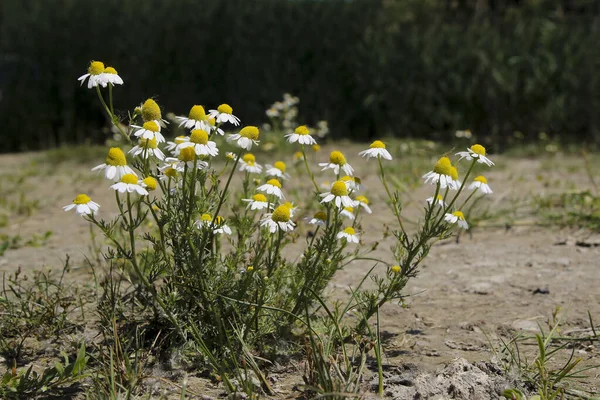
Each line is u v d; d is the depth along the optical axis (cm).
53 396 297
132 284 358
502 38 1340
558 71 1248
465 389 298
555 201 704
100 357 325
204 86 1492
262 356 331
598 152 1136
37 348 351
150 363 324
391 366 328
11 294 419
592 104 1230
